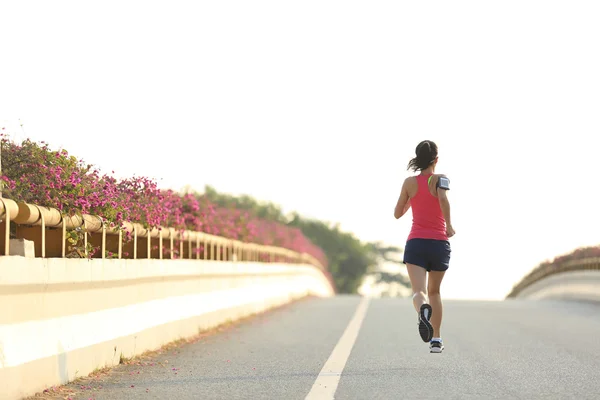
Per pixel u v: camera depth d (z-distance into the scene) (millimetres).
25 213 11523
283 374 13539
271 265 32969
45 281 11305
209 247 24812
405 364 14836
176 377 13148
